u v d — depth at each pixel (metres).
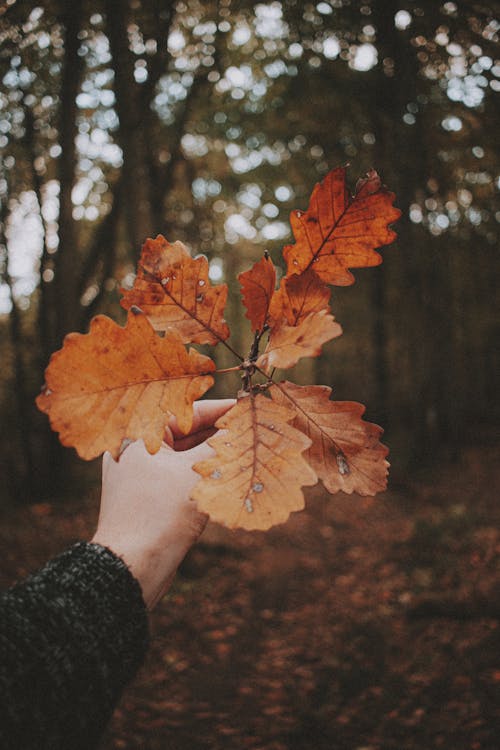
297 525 9.44
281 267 14.25
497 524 8.14
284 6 9.46
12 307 11.36
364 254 0.70
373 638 5.69
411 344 13.48
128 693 4.95
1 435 12.10
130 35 8.87
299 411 0.69
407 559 7.56
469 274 15.65
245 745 4.27
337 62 10.55
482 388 18.81
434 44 9.38
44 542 8.35
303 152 12.39
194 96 10.44
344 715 4.56
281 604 6.72
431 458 12.59
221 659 5.55
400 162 11.33
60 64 9.41
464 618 5.71
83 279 11.08
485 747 3.92
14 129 9.92
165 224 10.36
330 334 0.58
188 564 7.25
